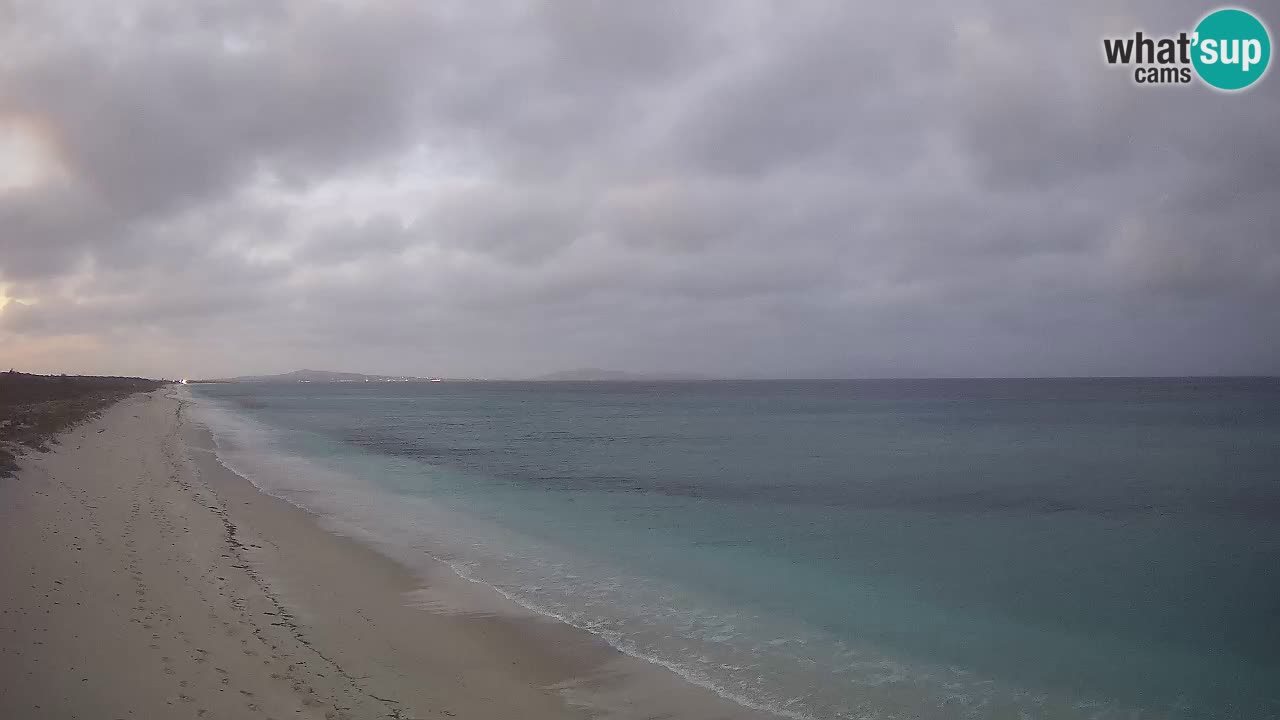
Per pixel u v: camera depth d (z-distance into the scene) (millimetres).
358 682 8328
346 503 21562
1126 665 10359
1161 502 24750
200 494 20469
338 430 56219
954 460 37406
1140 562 16531
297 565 13539
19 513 14438
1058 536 19219
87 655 7930
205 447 36125
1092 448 43844
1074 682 9680
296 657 8828
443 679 8734
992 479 30266
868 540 18484
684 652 10164
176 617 9617
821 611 12414
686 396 169500
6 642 7945
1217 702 9148
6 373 89000
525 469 32594
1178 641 11391
